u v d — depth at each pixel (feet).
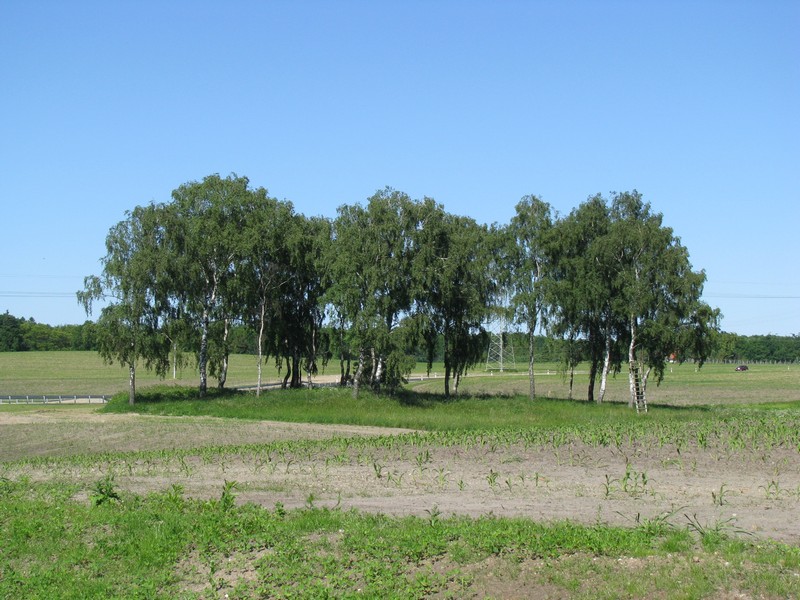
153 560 40.06
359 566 35.81
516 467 71.82
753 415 147.95
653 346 192.54
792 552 35.24
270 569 36.60
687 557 34.94
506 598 31.27
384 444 92.17
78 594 35.45
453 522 44.57
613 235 187.83
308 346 240.12
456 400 199.62
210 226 195.93
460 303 206.80
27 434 137.49
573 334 208.23
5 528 48.80
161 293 194.08
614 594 30.76
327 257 194.08
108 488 57.31
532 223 203.31
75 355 512.63
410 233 191.93
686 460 73.26
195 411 184.65
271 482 68.18
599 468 70.33
